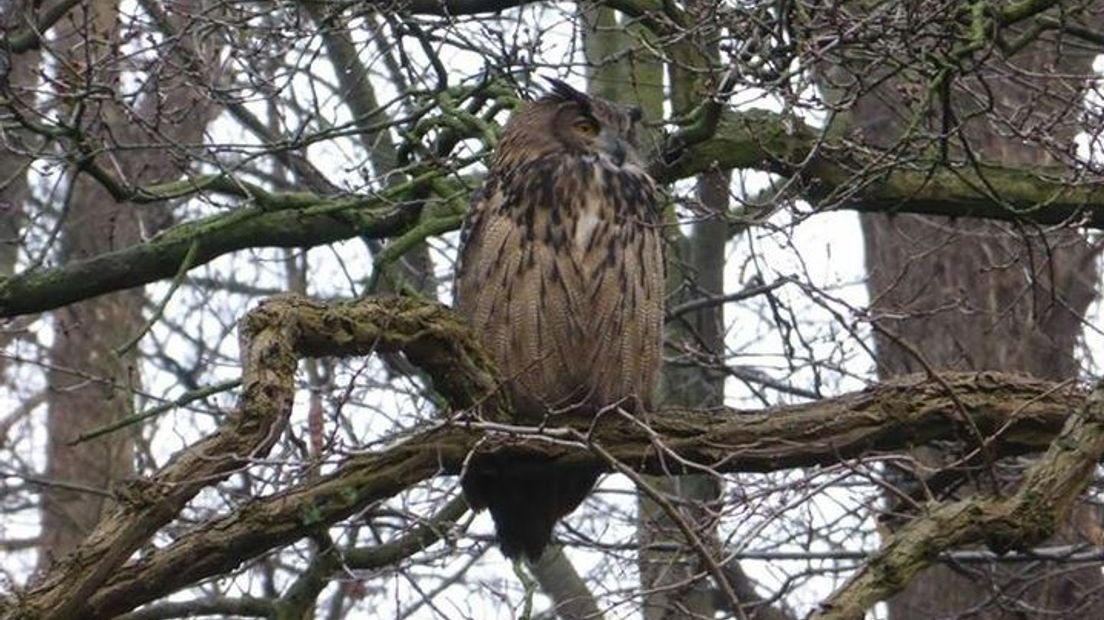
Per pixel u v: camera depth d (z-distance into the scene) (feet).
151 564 29.27
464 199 42.93
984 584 46.98
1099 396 30.76
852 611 28.09
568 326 36.81
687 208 42.65
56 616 26.81
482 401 31.01
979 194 40.70
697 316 55.42
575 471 34.32
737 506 30.27
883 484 29.86
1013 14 40.40
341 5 42.57
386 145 53.11
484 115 44.60
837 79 46.37
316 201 43.73
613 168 37.83
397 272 45.65
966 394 33.81
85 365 68.90
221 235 44.14
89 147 41.19
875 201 44.57
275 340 29.25
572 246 36.76
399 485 31.27
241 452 28.22
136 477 27.71
